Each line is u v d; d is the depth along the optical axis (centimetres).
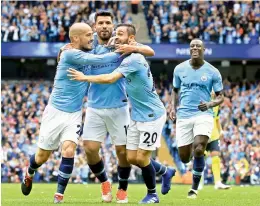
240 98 3844
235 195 1652
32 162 1220
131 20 4144
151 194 1197
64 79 1153
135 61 1127
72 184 2706
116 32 1166
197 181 1452
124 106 1217
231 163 3136
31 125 3528
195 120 1426
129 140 1189
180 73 1448
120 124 1216
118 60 1153
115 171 3094
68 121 1158
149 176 1182
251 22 3916
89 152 1224
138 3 4272
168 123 3528
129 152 1190
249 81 4119
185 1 4056
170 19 3988
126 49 1131
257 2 4006
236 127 3500
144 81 1148
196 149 1413
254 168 3131
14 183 2811
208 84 1425
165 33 3888
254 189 2120
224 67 4269
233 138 3325
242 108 3766
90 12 4069
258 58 3853
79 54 1130
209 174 3006
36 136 3431
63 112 1158
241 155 3209
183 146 1456
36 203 1152
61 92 1158
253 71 4241
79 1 4072
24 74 4219
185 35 3875
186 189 2084
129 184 2800
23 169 3147
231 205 1145
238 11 3944
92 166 1235
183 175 3138
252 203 1225
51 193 1741
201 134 1415
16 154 3206
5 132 3441
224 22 3919
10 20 3900
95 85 1209
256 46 3850
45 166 3067
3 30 3853
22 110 3669
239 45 3850
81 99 1169
